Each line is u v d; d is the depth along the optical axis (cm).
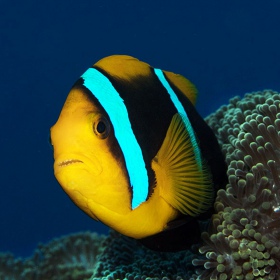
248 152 32
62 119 24
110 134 25
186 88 30
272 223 29
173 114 27
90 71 25
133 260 38
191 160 27
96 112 24
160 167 26
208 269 31
